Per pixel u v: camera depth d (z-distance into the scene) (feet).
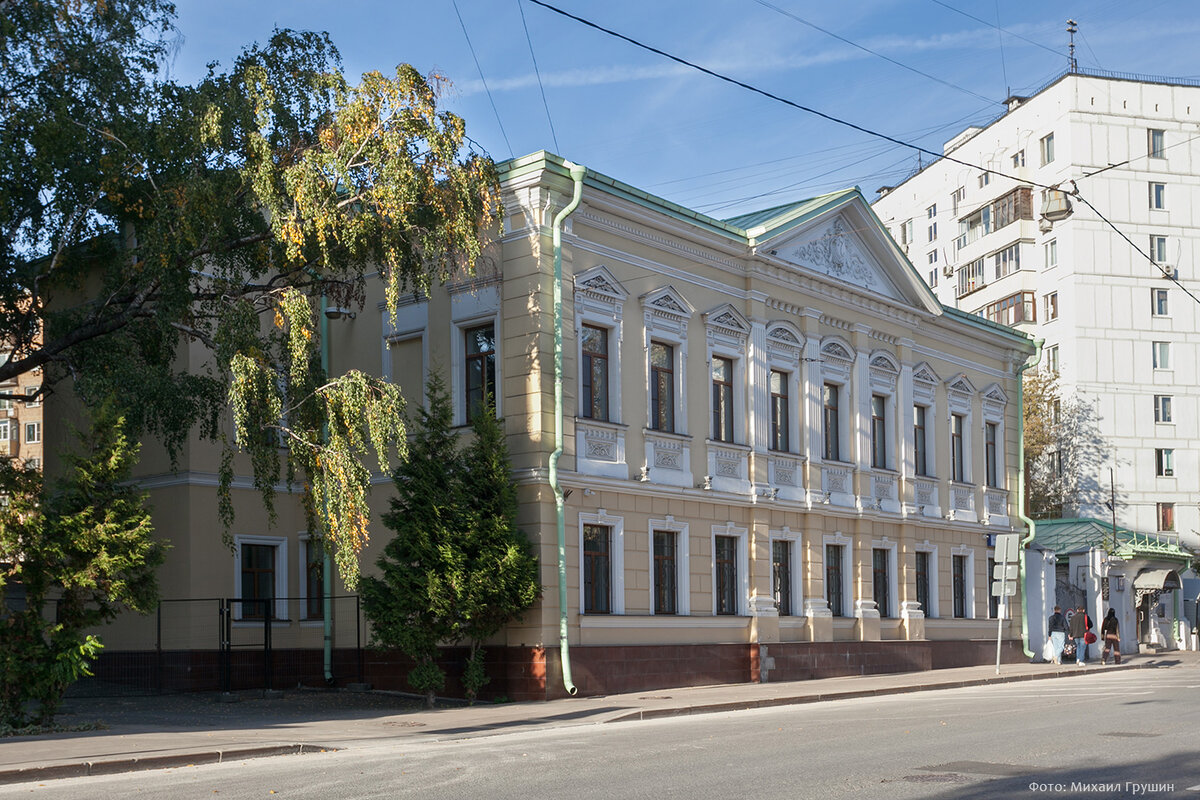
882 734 53.01
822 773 40.04
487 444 75.97
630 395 85.40
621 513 83.82
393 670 86.22
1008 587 100.99
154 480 93.71
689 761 43.91
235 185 71.41
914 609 111.65
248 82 69.82
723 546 93.30
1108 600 142.31
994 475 130.00
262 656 93.71
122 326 75.61
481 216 71.05
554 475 77.82
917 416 118.32
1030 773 39.88
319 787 38.81
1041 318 217.77
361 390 67.67
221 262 74.38
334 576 93.30
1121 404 209.26
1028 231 219.61
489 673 78.84
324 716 68.69
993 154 231.71
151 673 91.30
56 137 69.92
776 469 97.45
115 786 40.65
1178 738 50.01
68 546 59.21
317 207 67.00
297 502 98.48
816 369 102.47
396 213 67.36
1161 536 207.82
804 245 102.06
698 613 89.25
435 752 49.78
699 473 90.43
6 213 71.31
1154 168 213.05
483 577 72.69
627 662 81.92
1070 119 211.82
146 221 74.18
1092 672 113.09
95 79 73.26
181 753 47.62
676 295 89.61
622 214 85.46
